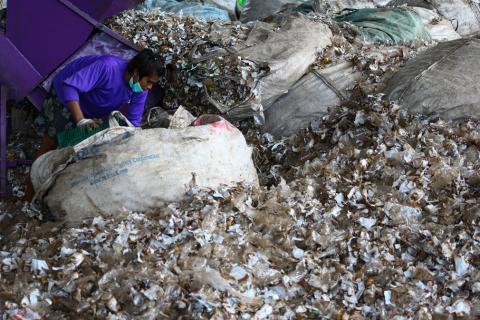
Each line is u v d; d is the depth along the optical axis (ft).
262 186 11.52
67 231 9.32
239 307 7.92
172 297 7.95
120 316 7.73
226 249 8.77
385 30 14.96
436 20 16.93
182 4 17.87
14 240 9.66
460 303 8.29
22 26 12.63
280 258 8.95
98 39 13.50
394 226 9.68
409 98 11.85
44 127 12.52
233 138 10.75
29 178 10.77
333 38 13.98
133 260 8.58
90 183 9.89
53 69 12.78
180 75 13.39
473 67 11.95
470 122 11.35
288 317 7.98
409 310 8.24
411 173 10.67
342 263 9.06
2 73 12.25
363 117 11.78
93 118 12.10
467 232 9.44
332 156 11.37
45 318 7.95
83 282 8.20
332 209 9.96
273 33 13.55
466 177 10.50
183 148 10.15
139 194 9.83
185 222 9.28
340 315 8.06
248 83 12.67
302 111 12.86
